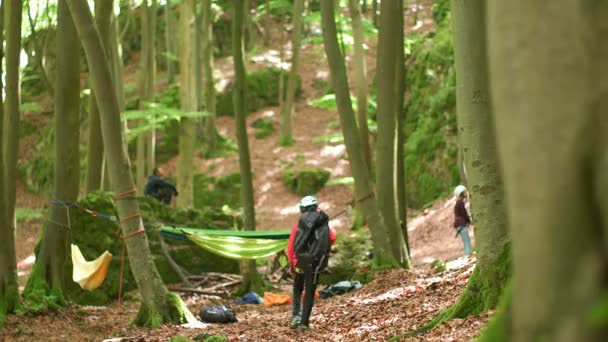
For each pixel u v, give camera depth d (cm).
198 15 3120
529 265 185
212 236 1232
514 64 188
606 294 174
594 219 179
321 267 859
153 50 2581
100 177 1576
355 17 1783
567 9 183
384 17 1373
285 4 2908
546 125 183
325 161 2950
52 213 1340
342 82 1312
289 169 2917
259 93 3444
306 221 863
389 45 1373
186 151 2281
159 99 3241
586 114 179
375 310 927
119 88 2230
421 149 2575
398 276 1228
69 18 1336
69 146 1352
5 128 1324
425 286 1052
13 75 1288
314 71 3628
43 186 3155
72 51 1344
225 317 1055
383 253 1327
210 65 3028
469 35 680
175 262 1545
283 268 1569
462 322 643
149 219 1532
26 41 3164
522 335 188
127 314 1279
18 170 3262
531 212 184
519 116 187
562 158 181
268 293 1280
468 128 686
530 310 185
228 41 3856
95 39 1024
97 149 1561
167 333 965
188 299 1396
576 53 181
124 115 2073
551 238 181
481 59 680
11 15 1306
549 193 182
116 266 1419
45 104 3375
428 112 2633
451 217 2105
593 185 179
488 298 664
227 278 1528
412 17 3838
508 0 191
